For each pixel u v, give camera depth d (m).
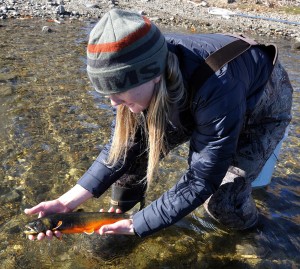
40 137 1.96
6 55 3.12
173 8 6.19
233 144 0.98
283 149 2.05
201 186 1.04
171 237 1.41
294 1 7.34
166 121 1.02
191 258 1.32
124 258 1.30
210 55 0.93
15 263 1.24
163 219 1.08
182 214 1.07
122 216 1.21
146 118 1.07
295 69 3.57
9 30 3.95
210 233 1.44
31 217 1.43
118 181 1.37
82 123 2.13
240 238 1.42
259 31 5.43
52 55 3.23
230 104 0.93
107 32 0.83
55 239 1.34
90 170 1.23
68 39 3.80
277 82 1.20
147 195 1.60
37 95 2.42
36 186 1.60
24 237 1.34
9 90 2.45
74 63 3.07
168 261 1.30
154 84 0.91
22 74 2.75
